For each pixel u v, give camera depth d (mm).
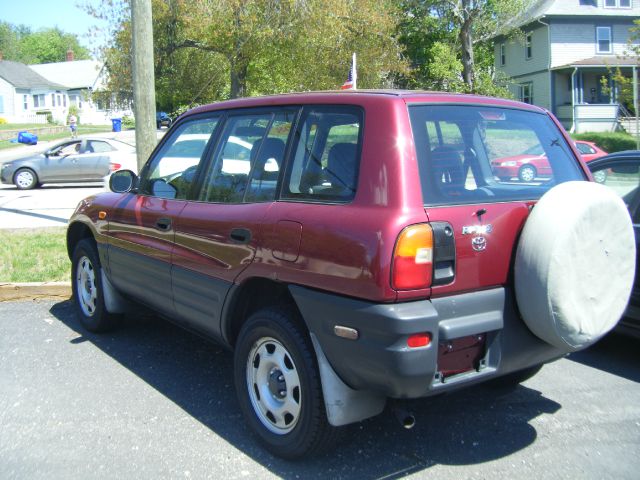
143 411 4316
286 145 3842
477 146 3646
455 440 3928
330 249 3240
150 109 8586
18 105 62219
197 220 4219
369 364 3082
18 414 4270
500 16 34094
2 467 3600
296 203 3582
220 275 3996
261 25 19984
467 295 3209
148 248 4777
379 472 3549
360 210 3207
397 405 3867
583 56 38062
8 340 5777
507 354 3383
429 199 3186
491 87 33594
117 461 3664
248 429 4047
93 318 5852
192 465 3619
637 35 22656
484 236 3260
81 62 71875
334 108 3648
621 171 5676
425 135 3369
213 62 23797
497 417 4250
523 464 3643
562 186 3400
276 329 3561
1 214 12867
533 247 3246
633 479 3480
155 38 21281
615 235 3387
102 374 4969
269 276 3607
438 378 3199
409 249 3004
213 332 4191
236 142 4250
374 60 24016
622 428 4086
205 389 4684
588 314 3336
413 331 2975
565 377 4977
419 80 35562
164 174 4891
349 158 3412
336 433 3473
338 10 20875
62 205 14555
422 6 33250
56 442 3889
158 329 6105
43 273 7574
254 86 21844
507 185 3662
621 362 5312
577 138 30203
